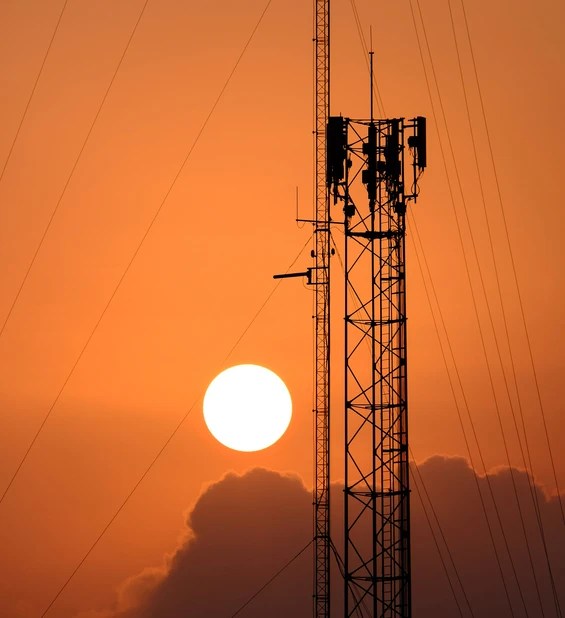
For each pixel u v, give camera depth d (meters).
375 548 152.62
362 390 156.62
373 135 158.12
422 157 158.62
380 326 157.25
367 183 157.50
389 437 155.62
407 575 152.88
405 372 155.50
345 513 154.75
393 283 158.50
